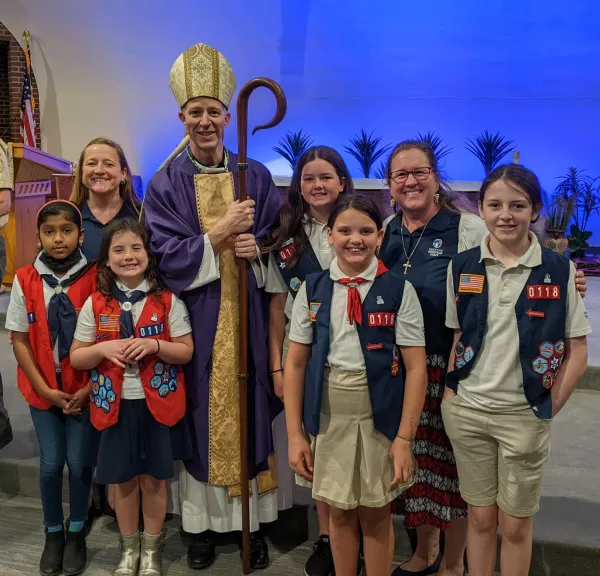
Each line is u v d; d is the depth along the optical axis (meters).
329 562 2.19
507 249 1.68
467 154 9.27
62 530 2.26
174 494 2.33
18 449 2.87
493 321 1.68
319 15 8.87
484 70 9.09
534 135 9.19
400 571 2.13
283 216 2.11
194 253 2.06
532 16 8.82
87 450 2.12
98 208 2.36
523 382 1.65
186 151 2.27
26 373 2.12
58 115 8.81
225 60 2.15
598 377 3.74
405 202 1.90
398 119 9.26
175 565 2.27
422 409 1.83
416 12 8.88
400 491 1.80
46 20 8.45
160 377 2.04
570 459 2.76
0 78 8.54
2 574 2.20
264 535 2.48
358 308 1.71
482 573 1.82
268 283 2.17
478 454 1.75
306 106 9.24
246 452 2.14
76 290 2.12
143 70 8.74
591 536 2.12
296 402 1.83
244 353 2.11
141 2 8.53
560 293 1.64
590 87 9.02
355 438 1.74
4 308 5.22
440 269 1.88
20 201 5.70
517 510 1.70
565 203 5.63
